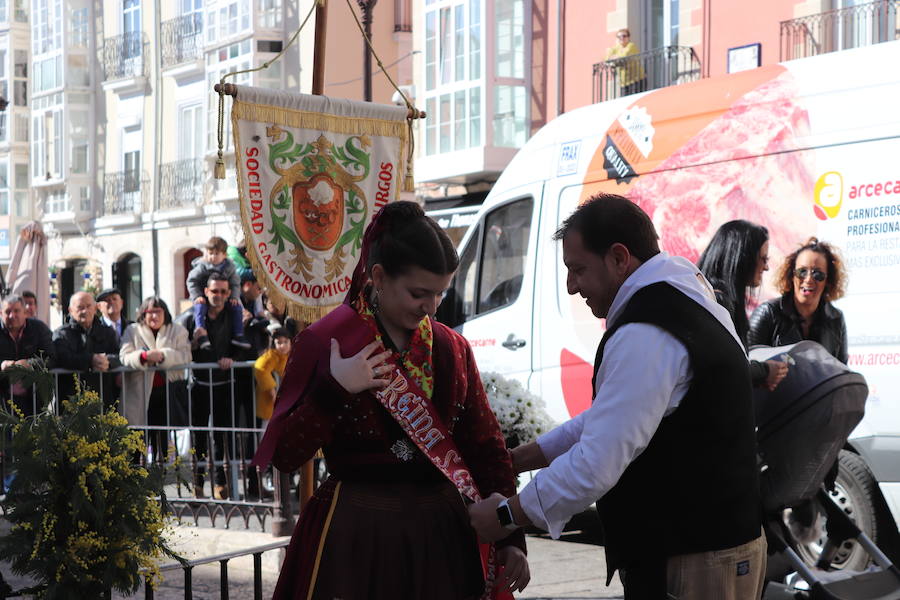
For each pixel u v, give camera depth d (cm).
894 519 611
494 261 836
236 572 646
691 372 275
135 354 805
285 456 283
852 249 620
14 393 810
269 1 2675
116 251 3181
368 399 283
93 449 360
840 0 1614
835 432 472
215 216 2833
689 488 277
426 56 2325
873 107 618
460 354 298
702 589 279
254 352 905
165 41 3009
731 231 659
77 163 3309
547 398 782
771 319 644
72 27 3312
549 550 742
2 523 370
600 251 293
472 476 301
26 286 1234
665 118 721
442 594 285
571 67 2020
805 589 450
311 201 495
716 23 1758
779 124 657
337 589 281
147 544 372
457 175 2222
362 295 289
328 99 500
